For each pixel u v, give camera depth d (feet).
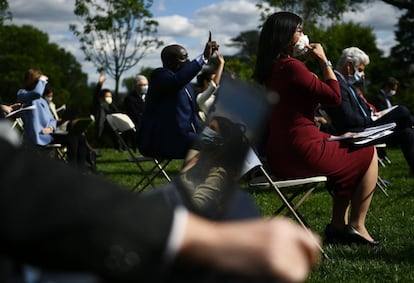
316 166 15.12
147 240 2.15
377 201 26.27
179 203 3.32
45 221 2.10
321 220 21.99
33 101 30.66
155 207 2.23
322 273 14.64
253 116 3.47
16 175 2.15
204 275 2.25
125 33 94.79
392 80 49.73
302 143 15.02
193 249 2.22
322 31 78.02
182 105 21.35
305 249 2.32
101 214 2.13
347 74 19.63
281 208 15.66
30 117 30.55
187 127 21.33
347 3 75.41
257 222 2.36
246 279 2.26
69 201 2.13
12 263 2.57
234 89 3.56
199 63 21.01
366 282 13.97
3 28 188.14
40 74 31.17
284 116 15.14
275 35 15.05
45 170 2.19
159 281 2.19
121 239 2.13
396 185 31.42
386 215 22.88
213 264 2.23
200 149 3.53
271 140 15.34
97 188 2.20
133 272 2.15
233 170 3.48
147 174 22.77
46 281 2.63
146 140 21.61
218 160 3.47
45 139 30.71
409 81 149.59
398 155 52.06
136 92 45.68
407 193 28.35
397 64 149.28
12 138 2.34
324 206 25.14
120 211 2.15
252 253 2.22
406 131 17.58
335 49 112.98
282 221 2.34
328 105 15.03
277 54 15.12
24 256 2.15
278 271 2.22
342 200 16.92
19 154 2.23
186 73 20.84
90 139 70.23
